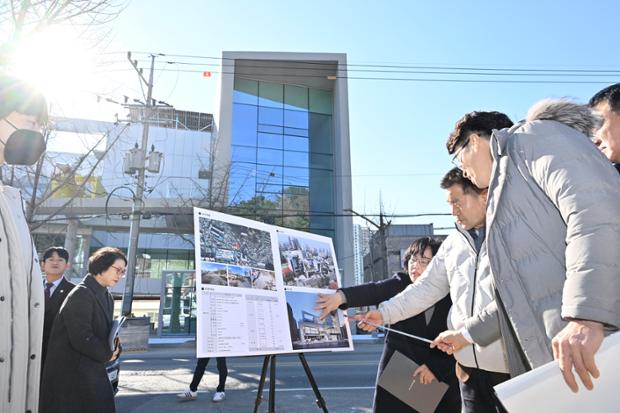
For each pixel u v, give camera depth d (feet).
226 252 7.18
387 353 8.73
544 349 4.56
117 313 80.38
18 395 5.23
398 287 9.30
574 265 3.94
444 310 8.57
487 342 6.03
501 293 4.96
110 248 9.73
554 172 4.49
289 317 7.54
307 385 22.34
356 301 8.54
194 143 95.81
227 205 69.56
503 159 5.12
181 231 82.23
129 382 23.44
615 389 3.42
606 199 4.06
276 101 79.10
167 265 89.45
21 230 5.69
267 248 7.89
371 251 89.04
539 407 3.51
